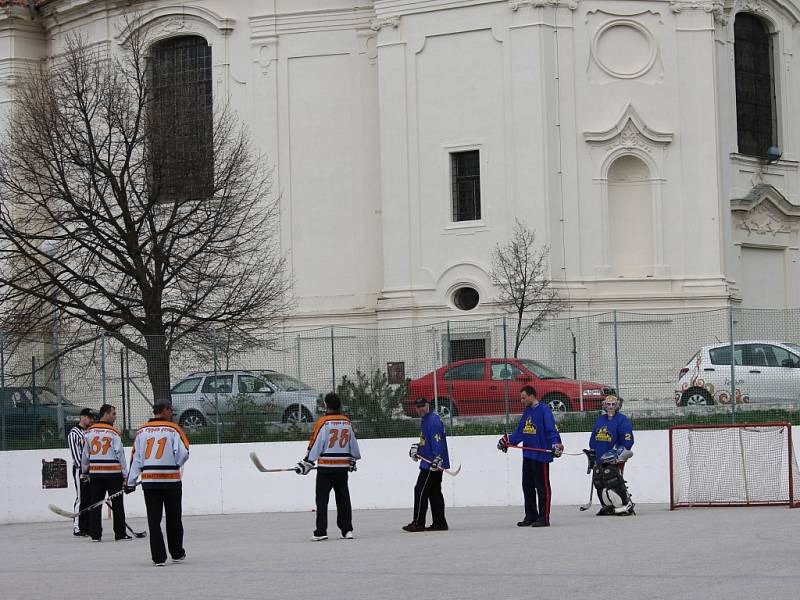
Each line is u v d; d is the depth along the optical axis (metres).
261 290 55.44
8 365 43.84
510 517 33.91
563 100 59.75
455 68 60.81
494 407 44.19
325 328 49.91
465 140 60.47
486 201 59.97
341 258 63.97
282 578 21.91
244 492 41.00
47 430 43.06
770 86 67.00
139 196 55.25
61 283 54.59
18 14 69.88
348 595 19.31
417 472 39.75
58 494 42.31
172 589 21.09
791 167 66.88
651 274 60.22
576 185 59.72
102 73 60.53
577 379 47.25
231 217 56.97
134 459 25.41
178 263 54.94
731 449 34.38
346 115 64.25
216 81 65.75
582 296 58.88
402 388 42.62
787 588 18.25
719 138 61.25
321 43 64.56
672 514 32.19
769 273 65.62
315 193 64.50
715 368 43.84
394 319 61.00
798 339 43.66
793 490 33.50
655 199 60.31
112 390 45.44
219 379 44.41
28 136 58.53
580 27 60.22
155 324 53.56
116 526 32.91
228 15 65.69
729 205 62.50
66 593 21.23
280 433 42.19
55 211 57.25
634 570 20.73
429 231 60.94
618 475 32.47
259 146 65.12
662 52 60.91
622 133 60.25
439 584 20.16
